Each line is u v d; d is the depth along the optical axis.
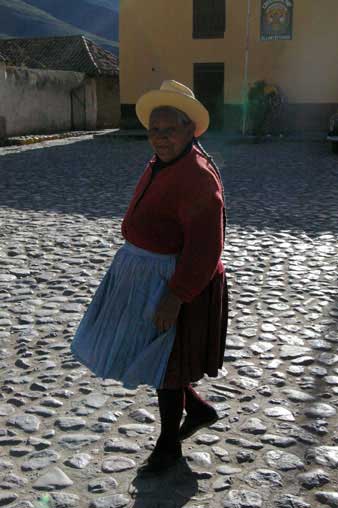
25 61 31.80
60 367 3.97
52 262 6.45
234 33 24.16
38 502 2.62
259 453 3.00
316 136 22.88
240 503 2.62
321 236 7.67
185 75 25.14
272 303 5.23
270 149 19.67
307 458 2.96
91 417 3.34
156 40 25.19
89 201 10.12
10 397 3.56
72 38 33.41
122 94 26.09
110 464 2.90
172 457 2.84
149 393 3.62
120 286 2.68
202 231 2.45
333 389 3.68
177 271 2.47
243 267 6.30
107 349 2.70
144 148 20.00
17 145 21.31
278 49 23.81
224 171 14.02
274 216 8.93
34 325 4.69
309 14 23.22
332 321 4.80
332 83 23.58
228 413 3.38
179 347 2.64
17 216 8.89
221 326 2.84
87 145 21.33
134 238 2.67
